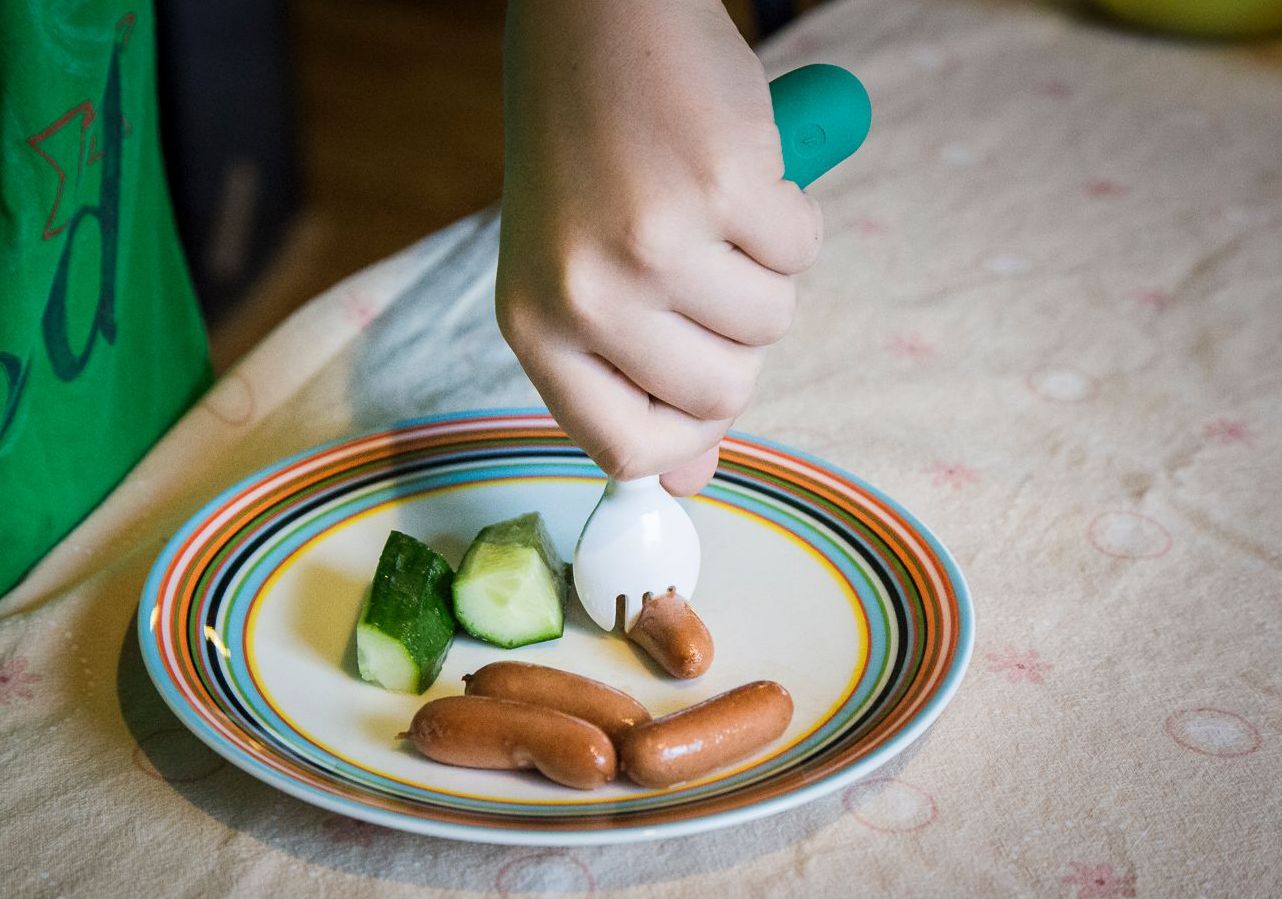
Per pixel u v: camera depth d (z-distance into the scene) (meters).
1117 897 0.33
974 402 0.55
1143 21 0.90
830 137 0.35
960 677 0.37
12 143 0.45
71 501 0.50
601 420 0.33
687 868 0.34
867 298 0.62
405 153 1.90
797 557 0.43
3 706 0.38
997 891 0.33
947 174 0.74
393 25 2.31
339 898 0.33
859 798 0.36
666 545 0.40
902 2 0.95
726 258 0.32
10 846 0.34
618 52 0.32
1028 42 0.90
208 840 0.34
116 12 0.53
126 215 0.55
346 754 0.36
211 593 0.40
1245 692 0.40
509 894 0.33
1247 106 0.82
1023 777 0.37
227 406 0.51
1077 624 0.43
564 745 0.34
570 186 0.31
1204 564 0.45
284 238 1.68
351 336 0.57
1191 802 0.36
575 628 0.41
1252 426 0.53
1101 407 0.54
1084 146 0.77
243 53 1.55
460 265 0.62
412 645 0.38
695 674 0.38
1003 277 0.64
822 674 0.39
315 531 0.44
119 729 0.37
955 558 0.45
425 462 0.47
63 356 0.50
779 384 0.55
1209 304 0.62
